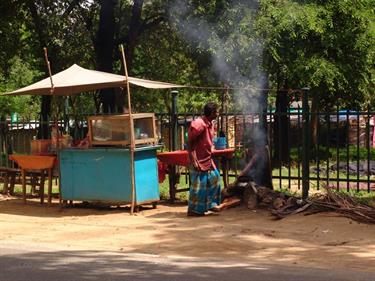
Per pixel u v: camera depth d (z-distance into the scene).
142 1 18.91
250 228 9.09
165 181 14.49
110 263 6.98
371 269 6.68
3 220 10.30
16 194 13.37
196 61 18.33
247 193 10.60
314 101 17.27
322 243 8.08
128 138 10.51
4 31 19.00
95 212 10.94
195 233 8.85
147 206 11.46
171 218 10.12
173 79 23.42
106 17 18.72
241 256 7.46
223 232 8.87
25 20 19.67
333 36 14.24
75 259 7.23
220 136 11.96
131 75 21.80
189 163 10.35
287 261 7.14
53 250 7.88
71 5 19.73
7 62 20.77
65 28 20.16
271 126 11.99
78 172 10.99
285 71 14.18
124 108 19.12
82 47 20.78
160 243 8.30
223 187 11.59
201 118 10.23
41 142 12.17
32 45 21.45
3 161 14.30
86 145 11.02
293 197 10.37
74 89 11.18
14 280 6.21
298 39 14.02
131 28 19.30
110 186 10.73
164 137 12.86
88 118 10.91
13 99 32.16
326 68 14.58
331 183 14.67
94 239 8.64
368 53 15.43
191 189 10.19
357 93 17.17
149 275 6.34
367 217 9.08
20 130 14.60
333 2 13.95
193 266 6.81
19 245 8.26
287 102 15.77
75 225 9.73
